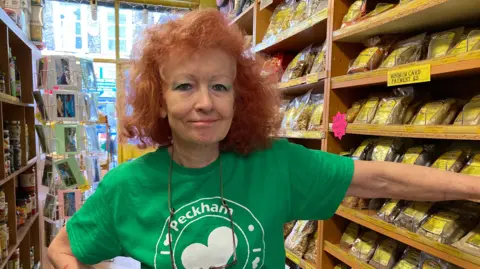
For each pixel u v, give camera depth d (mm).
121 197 944
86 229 987
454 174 921
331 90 1657
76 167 2855
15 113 2834
